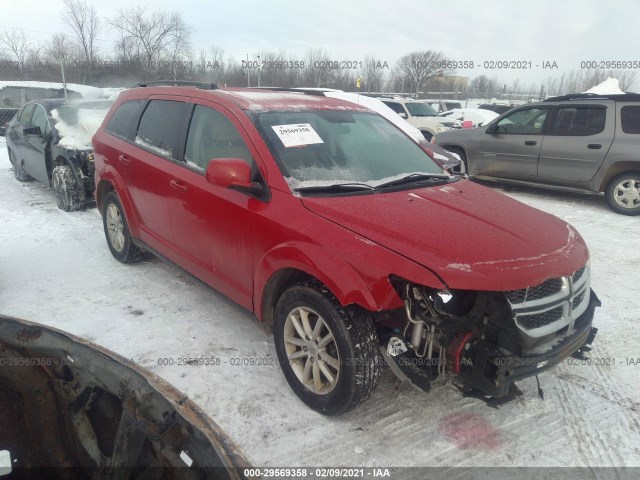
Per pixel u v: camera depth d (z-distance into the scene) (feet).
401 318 8.41
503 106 69.92
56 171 22.40
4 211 22.43
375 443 8.82
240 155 10.85
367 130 12.64
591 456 8.63
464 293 8.25
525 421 9.49
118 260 16.51
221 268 11.30
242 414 9.40
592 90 61.41
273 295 10.14
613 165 24.82
